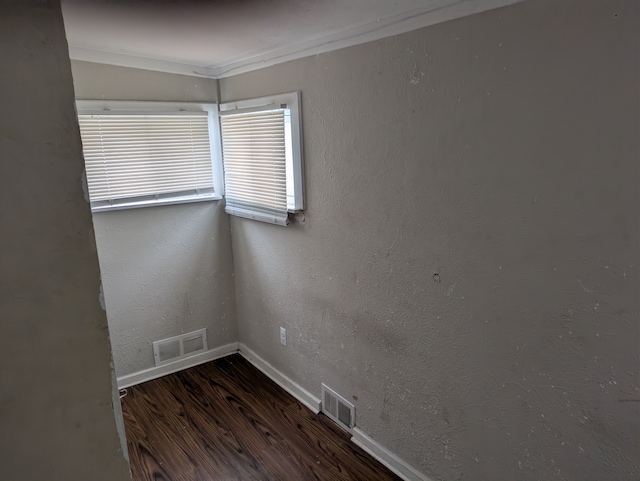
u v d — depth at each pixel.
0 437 1.04
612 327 1.26
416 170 1.71
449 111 1.55
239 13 1.60
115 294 2.78
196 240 3.02
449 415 1.82
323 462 2.22
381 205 1.90
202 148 2.93
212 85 2.90
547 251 1.37
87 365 1.13
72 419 1.13
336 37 1.90
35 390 1.07
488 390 1.64
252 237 2.89
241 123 2.68
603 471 1.36
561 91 1.25
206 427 2.50
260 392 2.84
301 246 2.45
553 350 1.41
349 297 2.20
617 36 1.12
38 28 0.93
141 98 2.65
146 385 2.93
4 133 0.94
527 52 1.30
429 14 1.52
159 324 2.99
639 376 1.23
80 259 1.07
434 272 1.74
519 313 1.48
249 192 2.74
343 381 2.37
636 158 1.14
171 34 1.96
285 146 2.37
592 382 1.33
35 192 0.99
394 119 1.75
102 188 2.61
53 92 0.97
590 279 1.28
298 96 2.19
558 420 1.44
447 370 1.78
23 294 1.01
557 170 1.30
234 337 3.33
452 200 1.61
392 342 2.01
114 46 2.24
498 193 1.46
